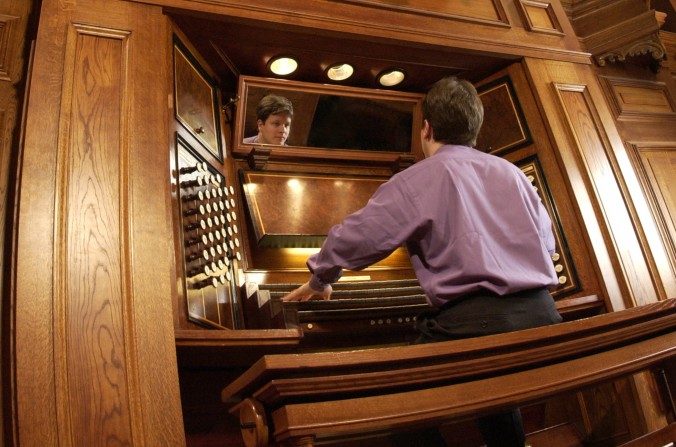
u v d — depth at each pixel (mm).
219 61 2590
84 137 1882
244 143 2678
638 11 3498
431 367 1237
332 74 2795
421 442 1724
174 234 2002
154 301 1763
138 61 2066
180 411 1669
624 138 3416
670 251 3160
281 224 2592
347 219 1679
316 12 2496
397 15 2686
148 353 1691
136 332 1700
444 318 1570
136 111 1990
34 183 1764
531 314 1520
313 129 2807
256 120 2707
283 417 1125
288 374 1132
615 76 3596
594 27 3572
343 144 2873
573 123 2898
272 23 2398
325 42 2574
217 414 2066
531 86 2914
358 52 2682
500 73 3016
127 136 1938
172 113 2174
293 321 2066
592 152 2875
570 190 2744
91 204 1811
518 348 1319
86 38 2029
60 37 1981
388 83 2934
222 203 2350
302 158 2830
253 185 2662
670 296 2738
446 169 1649
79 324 1659
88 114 1918
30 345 1592
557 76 2990
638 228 2824
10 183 1955
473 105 1815
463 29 2826
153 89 2059
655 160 3426
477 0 2965
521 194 1712
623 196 2857
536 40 3021
